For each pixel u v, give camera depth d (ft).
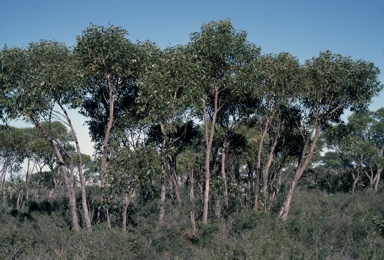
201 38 44.37
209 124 57.11
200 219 47.50
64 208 54.85
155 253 32.58
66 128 83.46
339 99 52.39
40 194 92.58
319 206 56.75
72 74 39.96
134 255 30.07
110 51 41.34
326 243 33.09
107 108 48.49
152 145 41.73
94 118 50.47
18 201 79.00
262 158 60.64
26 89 39.60
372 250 28.07
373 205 54.75
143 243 32.40
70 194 43.34
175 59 42.14
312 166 117.08
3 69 40.63
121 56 42.29
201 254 31.32
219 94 49.96
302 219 41.45
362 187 119.55
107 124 47.55
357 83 50.21
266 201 52.13
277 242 30.55
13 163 93.86
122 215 42.16
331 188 123.24
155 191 55.16
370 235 35.27
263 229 35.73
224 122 55.16
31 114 40.81
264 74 46.39
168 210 44.34
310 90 49.75
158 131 49.55
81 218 46.50
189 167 58.03
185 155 57.62
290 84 46.98
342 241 35.37
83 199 42.55
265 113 50.52
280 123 54.85
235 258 26.86
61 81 39.09
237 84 45.21
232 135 57.00
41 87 39.17
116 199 42.60
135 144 46.16
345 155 113.19
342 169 126.11
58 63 40.27
